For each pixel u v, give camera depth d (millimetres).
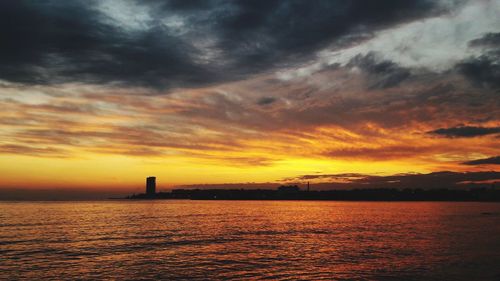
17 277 47750
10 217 152625
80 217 157625
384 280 46344
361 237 90500
